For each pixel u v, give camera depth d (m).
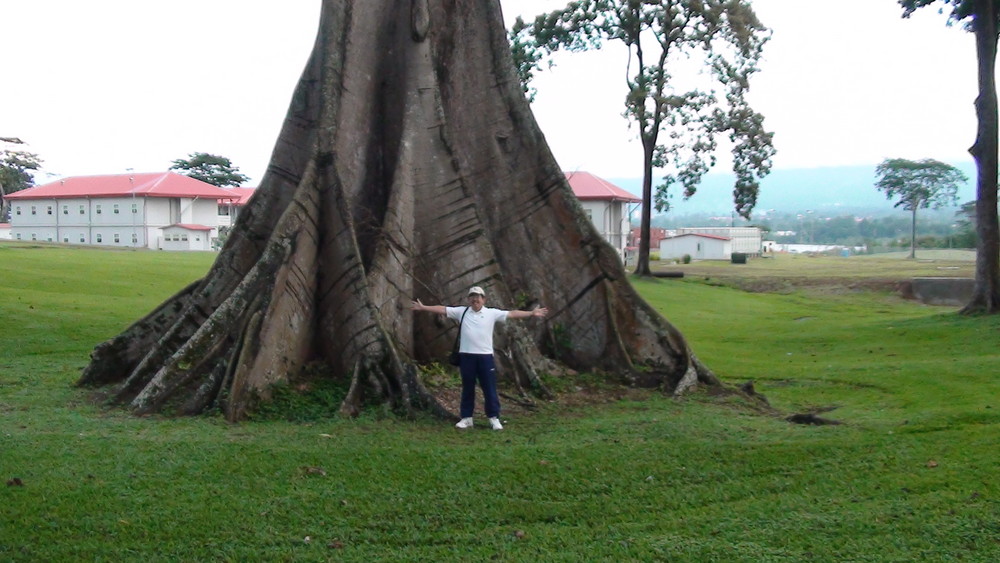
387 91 14.33
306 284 12.65
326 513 7.97
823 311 43.50
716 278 58.56
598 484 8.95
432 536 7.59
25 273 31.58
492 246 14.30
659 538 7.64
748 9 49.12
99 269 35.62
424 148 13.84
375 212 13.86
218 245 72.81
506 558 7.16
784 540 7.58
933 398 14.37
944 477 9.09
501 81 14.83
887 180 125.69
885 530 7.77
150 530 7.46
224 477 8.80
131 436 10.27
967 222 122.25
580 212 14.60
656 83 51.81
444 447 10.10
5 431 10.46
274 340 11.96
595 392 13.53
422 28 14.11
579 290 14.37
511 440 10.59
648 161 55.00
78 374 14.89
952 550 7.34
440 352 13.26
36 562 6.81
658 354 14.23
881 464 9.65
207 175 105.19
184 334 13.01
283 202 13.79
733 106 51.97
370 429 10.93
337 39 13.92
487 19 14.90
